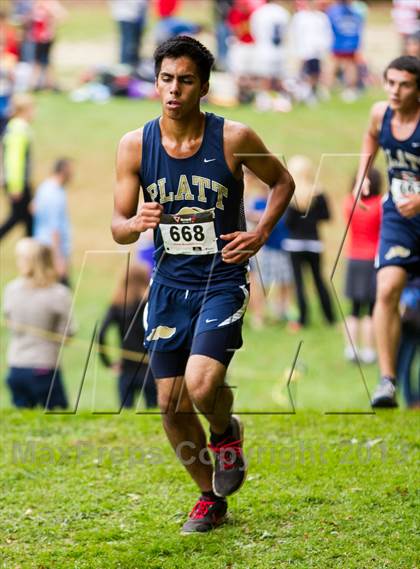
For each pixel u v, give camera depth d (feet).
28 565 38.22
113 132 153.07
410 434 50.98
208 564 38.04
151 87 168.04
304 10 164.76
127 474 47.21
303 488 44.60
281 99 160.15
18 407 67.72
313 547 39.14
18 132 108.06
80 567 38.01
